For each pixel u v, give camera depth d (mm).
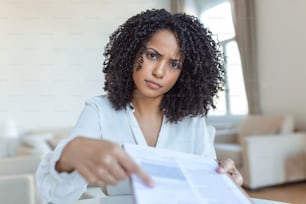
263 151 3045
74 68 4336
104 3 4449
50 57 4402
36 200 1661
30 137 3650
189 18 721
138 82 670
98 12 4492
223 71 821
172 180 447
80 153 386
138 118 723
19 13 4422
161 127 735
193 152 750
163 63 658
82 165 378
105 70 790
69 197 523
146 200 382
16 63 4320
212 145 784
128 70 696
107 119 706
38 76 4348
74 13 4512
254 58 4156
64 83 4301
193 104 745
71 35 4484
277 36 3832
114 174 365
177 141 739
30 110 4277
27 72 4352
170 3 4266
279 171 3100
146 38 660
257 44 4168
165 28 663
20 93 4289
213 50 772
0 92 4266
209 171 539
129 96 711
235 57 4074
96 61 4312
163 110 733
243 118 4156
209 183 483
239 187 507
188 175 488
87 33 4488
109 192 684
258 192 2949
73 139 423
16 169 2139
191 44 697
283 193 2879
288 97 3732
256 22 4168
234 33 4070
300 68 3523
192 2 4309
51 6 4488
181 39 666
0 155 3998
